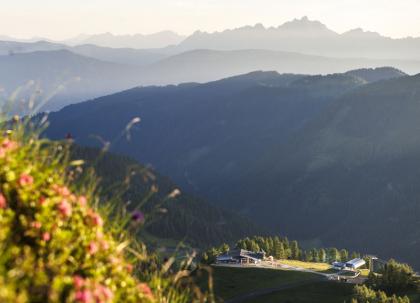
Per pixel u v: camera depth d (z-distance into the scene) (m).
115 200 7.42
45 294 5.35
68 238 6.56
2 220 6.07
